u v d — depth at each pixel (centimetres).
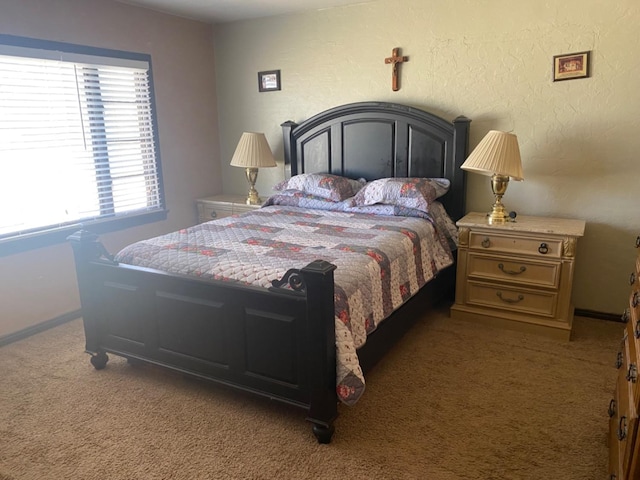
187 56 430
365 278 233
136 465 193
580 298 337
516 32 324
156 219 418
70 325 339
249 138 411
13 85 304
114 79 369
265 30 423
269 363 212
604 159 313
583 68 307
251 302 209
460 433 211
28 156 318
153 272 233
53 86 326
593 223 323
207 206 446
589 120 312
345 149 397
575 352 283
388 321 262
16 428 218
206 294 221
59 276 342
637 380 134
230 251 257
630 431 129
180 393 246
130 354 256
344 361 197
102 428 217
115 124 374
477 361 275
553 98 321
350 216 344
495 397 238
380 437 209
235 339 218
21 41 304
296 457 197
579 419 219
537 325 305
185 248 264
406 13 359
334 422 218
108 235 379
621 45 296
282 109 432
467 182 360
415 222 321
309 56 407
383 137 378
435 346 294
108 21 358
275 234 294
